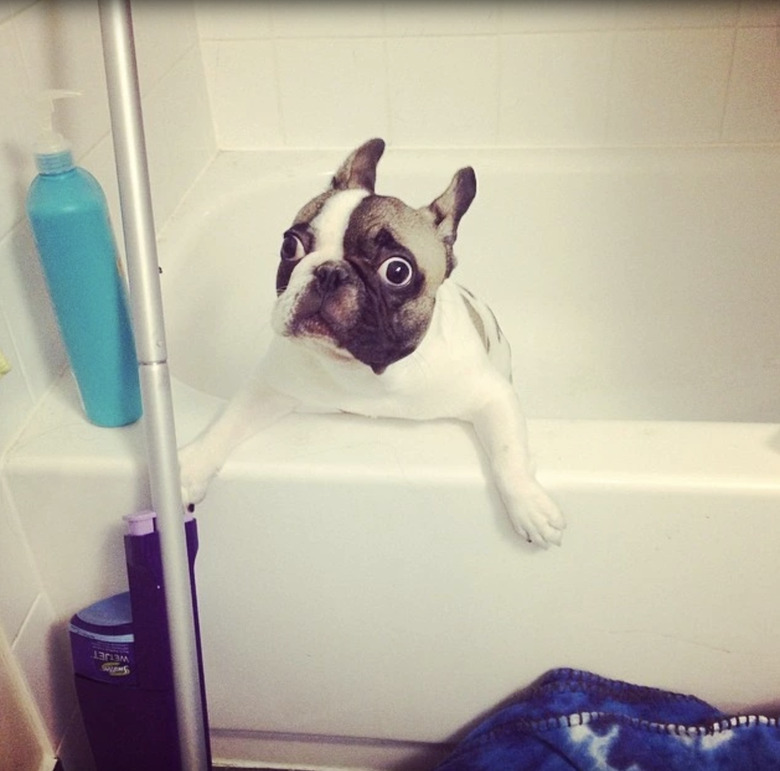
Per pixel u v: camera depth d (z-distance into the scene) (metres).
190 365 1.15
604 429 0.85
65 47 0.97
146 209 0.71
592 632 0.91
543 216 1.35
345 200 0.76
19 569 0.90
